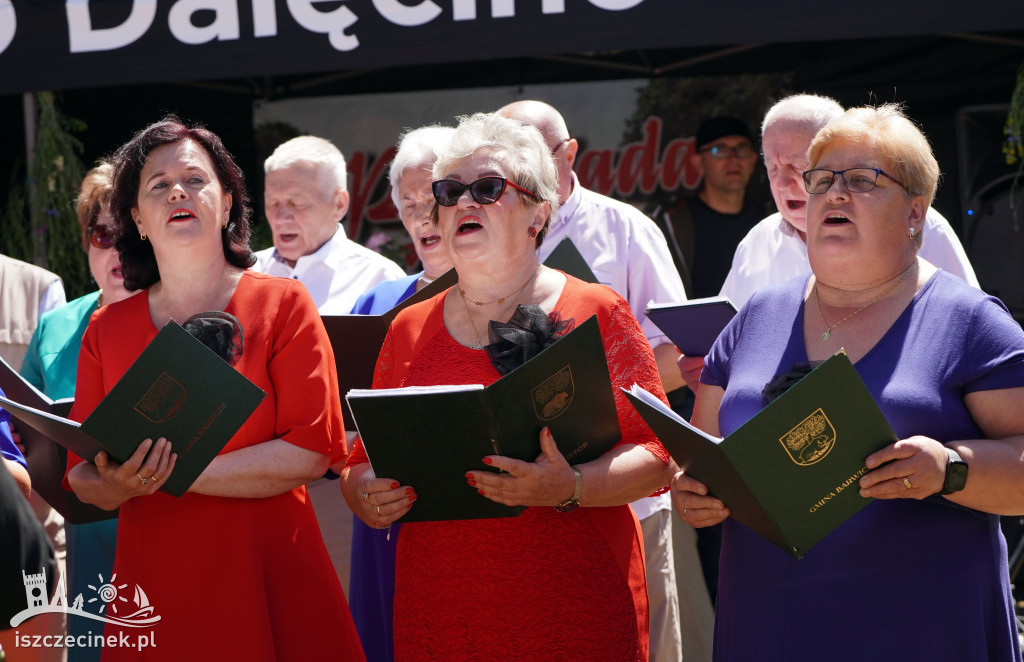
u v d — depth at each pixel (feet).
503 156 8.88
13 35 14.60
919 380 7.54
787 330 8.33
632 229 13.61
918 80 20.49
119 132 21.39
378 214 24.11
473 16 13.93
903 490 7.01
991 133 20.01
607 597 8.36
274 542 8.66
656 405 7.33
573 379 7.67
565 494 7.82
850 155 7.93
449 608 8.41
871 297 8.04
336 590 8.94
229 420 7.88
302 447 8.62
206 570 8.43
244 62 14.30
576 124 23.58
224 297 9.12
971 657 7.43
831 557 7.63
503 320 8.87
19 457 10.21
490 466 7.66
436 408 7.36
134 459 7.78
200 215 8.96
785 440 6.82
